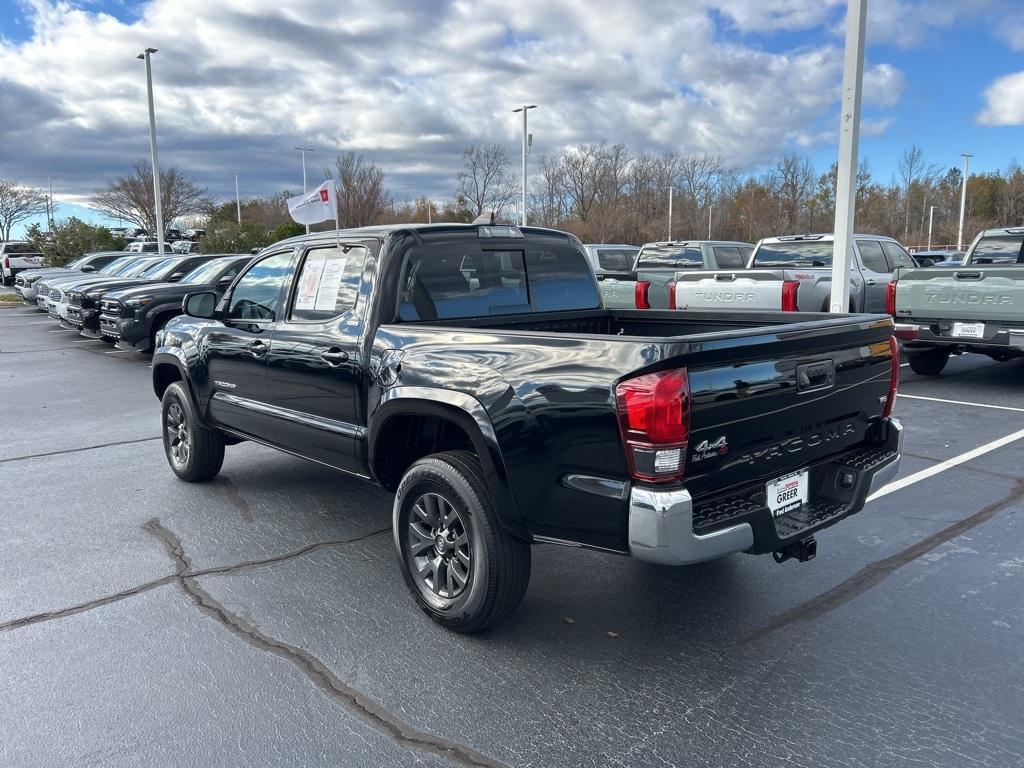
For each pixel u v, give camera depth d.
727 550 2.99
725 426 2.98
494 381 3.31
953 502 5.33
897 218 60.56
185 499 5.65
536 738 2.87
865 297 10.37
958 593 3.99
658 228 61.84
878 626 3.67
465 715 3.01
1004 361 11.86
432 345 3.66
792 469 3.43
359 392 4.07
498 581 3.41
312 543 4.80
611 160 65.31
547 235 4.94
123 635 3.65
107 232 35.94
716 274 10.21
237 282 5.25
